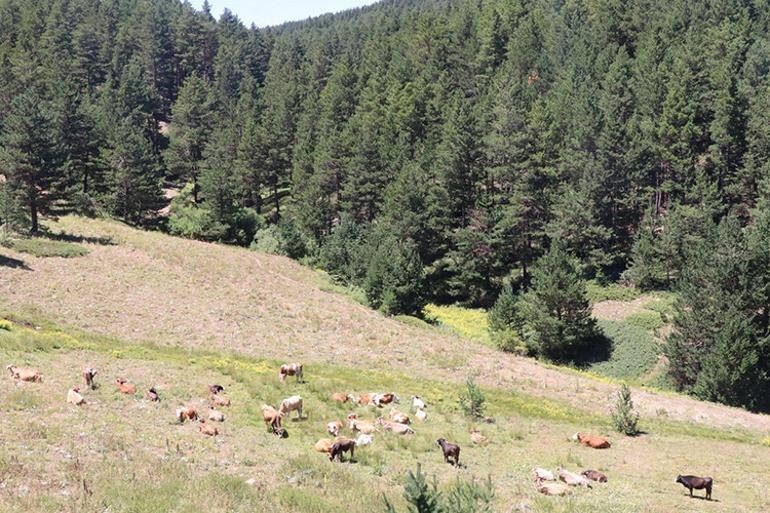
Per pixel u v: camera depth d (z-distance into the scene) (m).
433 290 68.75
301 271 65.06
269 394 25.89
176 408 21.69
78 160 77.44
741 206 64.31
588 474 20.11
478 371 38.72
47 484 12.32
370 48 125.88
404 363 38.84
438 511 9.60
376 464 18.72
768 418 35.34
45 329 33.44
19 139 55.03
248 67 154.50
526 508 15.62
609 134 64.62
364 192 76.62
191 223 77.44
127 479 13.30
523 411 30.95
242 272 56.06
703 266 45.72
